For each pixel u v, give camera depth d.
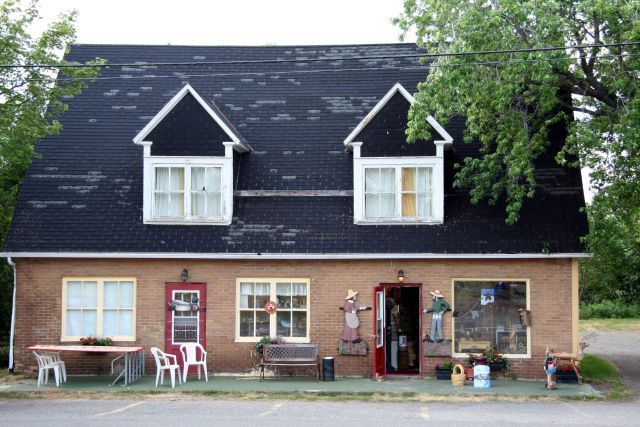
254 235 23.16
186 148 23.62
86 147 25.30
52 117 23.77
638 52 19.89
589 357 27.39
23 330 23.20
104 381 22.02
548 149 24.14
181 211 23.61
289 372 22.75
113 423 15.92
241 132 25.59
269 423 15.89
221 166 23.62
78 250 22.92
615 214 22.09
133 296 23.19
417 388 20.81
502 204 23.36
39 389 20.73
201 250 22.83
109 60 27.77
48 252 22.91
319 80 26.95
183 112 23.77
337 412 17.44
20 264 23.30
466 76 20.25
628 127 19.44
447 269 22.67
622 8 19.41
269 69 27.34
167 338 23.03
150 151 23.59
